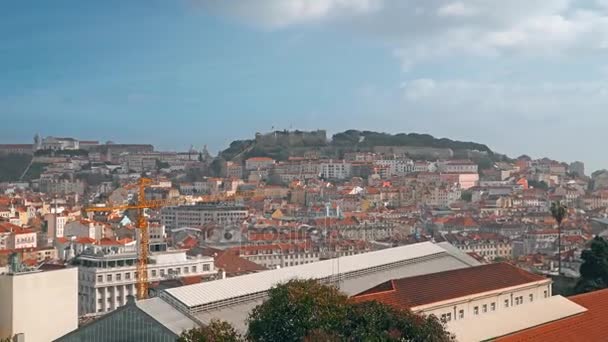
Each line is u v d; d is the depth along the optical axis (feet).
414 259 595.06
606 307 537.24
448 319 472.03
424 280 495.00
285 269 527.40
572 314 513.04
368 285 536.83
